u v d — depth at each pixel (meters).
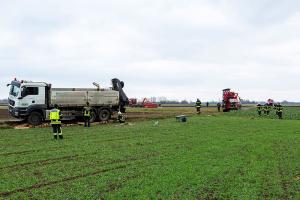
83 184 13.12
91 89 39.25
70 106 37.81
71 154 19.23
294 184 13.34
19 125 35.91
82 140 24.81
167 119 44.75
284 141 24.52
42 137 26.47
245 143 23.34
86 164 16.70
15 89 35.69
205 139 25.28
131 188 12.53
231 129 32.19
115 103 40.72
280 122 40.62
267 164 16.77
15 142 23.73
